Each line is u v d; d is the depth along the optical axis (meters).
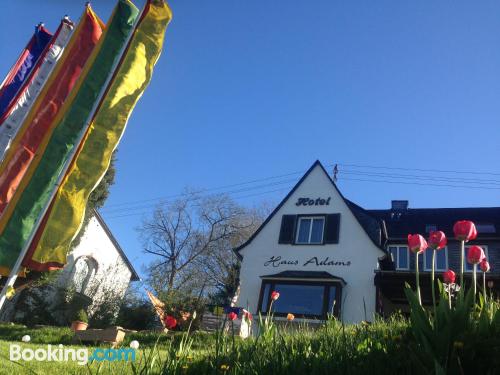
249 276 17.88
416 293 3.28
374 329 4.30
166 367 3.10
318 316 15.84
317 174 19.55
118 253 24.80
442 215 20.64
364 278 16.45
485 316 2.77
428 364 2.53
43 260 5.48
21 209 5.80
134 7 7.72
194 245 32.44
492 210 20.23
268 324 4.40
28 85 9.30
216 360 3.05
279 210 19.12
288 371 2.80
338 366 2.77
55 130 6.37
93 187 6.10
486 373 2.44
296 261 17.64
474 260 3.19
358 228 17.58
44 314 17.89
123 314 19.02
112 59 7.20
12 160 7.02
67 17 9.95
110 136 6.46
